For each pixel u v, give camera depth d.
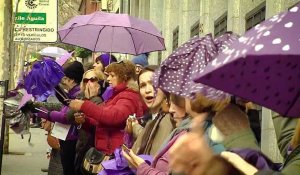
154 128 4.68
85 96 7.23
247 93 2.29
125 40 7.73
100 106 6.17
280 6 7.13
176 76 3.77
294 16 2.15
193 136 2.14
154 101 4.90
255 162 2.59
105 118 5.91
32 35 13.30
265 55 2.04
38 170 12.60
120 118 5.92
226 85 2.23
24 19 13.27
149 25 7.83
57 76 6.85
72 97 7.68
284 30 2.10
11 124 7.42
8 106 7.46
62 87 7.48
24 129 7.47
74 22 7.78
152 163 3.94
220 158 2.22
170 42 15.38
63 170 7.58
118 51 7.72
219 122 2.81
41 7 13.33
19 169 12.71
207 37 3.78
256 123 3.54
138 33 7.71
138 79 5.58
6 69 11.66
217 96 2.94
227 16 9.84
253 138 2.76
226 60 2.08
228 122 2.79
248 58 2.08
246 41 2.11
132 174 4.86
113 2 30.16
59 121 7.21
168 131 4.56
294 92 2.34
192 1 13.59
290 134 3.10
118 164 4.87
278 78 2.27
